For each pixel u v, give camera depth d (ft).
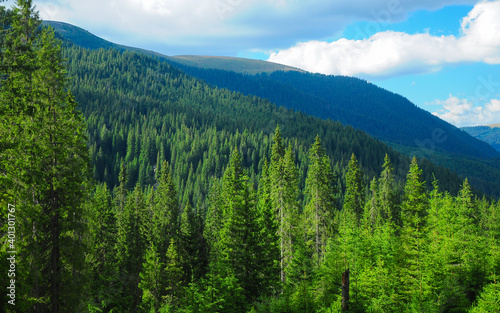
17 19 67.41
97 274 129.18
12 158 63.36
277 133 146.51
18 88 66.33
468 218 116.37
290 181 134.00
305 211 150.51
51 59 72.64
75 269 73.97
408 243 92.27
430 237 95.55
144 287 127.03
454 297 79.56
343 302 68.80
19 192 62.95
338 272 95.09
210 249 145.89
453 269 90.58
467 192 142.92
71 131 74.74
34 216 64.49
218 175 573.33
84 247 74.64
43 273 70.38
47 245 70.95
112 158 635.66
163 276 129.18
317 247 136.46
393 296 82.17
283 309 79.05
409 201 98.89
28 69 66.69
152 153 651.25
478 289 89.35
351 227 108.78
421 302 77.46
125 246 173.58
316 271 99.09
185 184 572.51
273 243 107.86
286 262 120.57
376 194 213.05
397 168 592.19
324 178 142.31
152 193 244.01
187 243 135.74
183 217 177.88
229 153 628.69
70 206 71.31
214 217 179.22
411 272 83.87
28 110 66.28
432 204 114.73
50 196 70.49
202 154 648.38
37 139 68.69
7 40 64.64
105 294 125.70
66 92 77.05
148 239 178.29
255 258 92.02
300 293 81.00
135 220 182.19
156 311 121.70
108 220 160.25
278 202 132.16
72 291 72.28
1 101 63.87
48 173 68.13
